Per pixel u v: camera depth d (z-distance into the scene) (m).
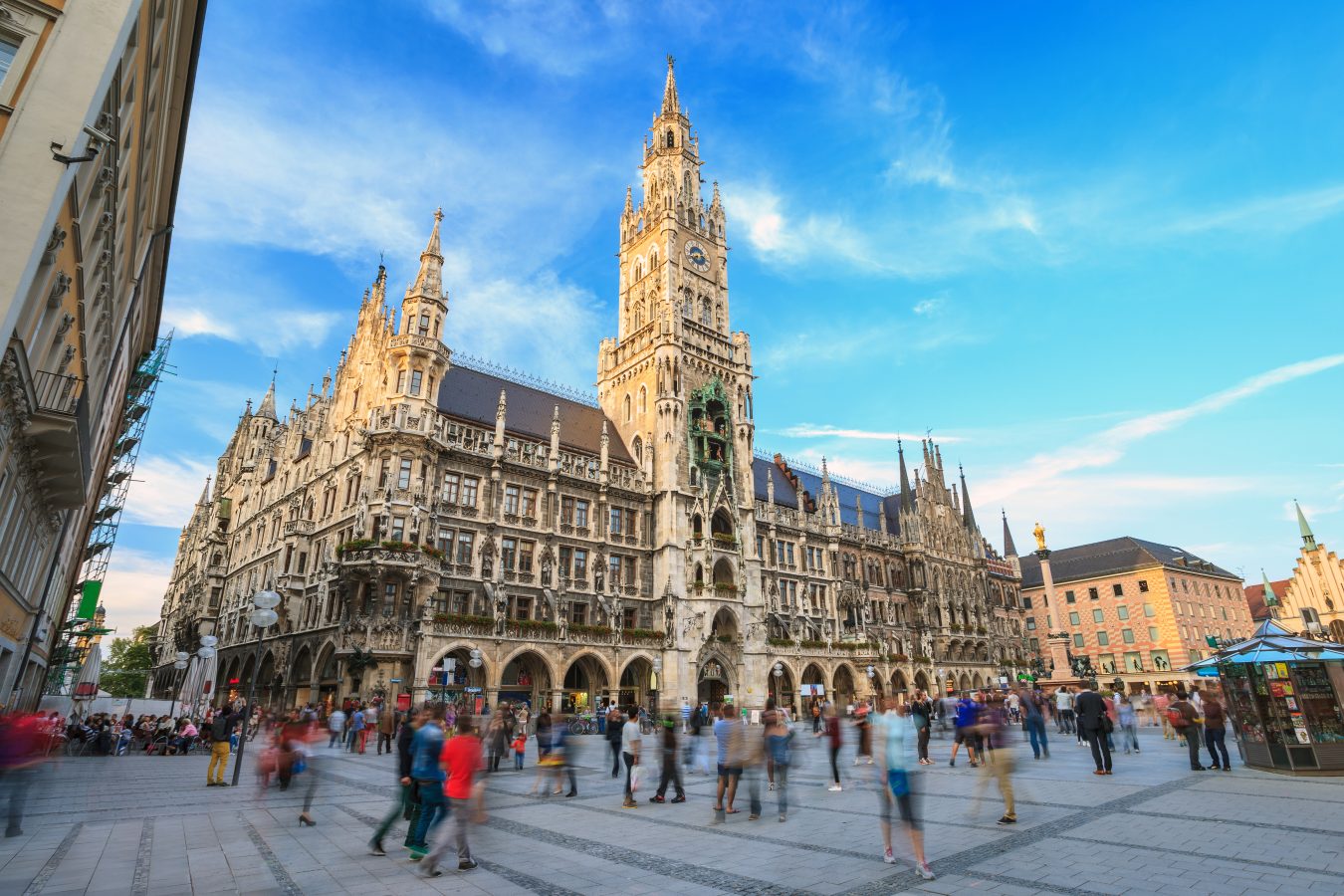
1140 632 107.56
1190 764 24.72
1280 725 22.38
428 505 53.34
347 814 17.56
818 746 38.66
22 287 15.12
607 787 22.77
